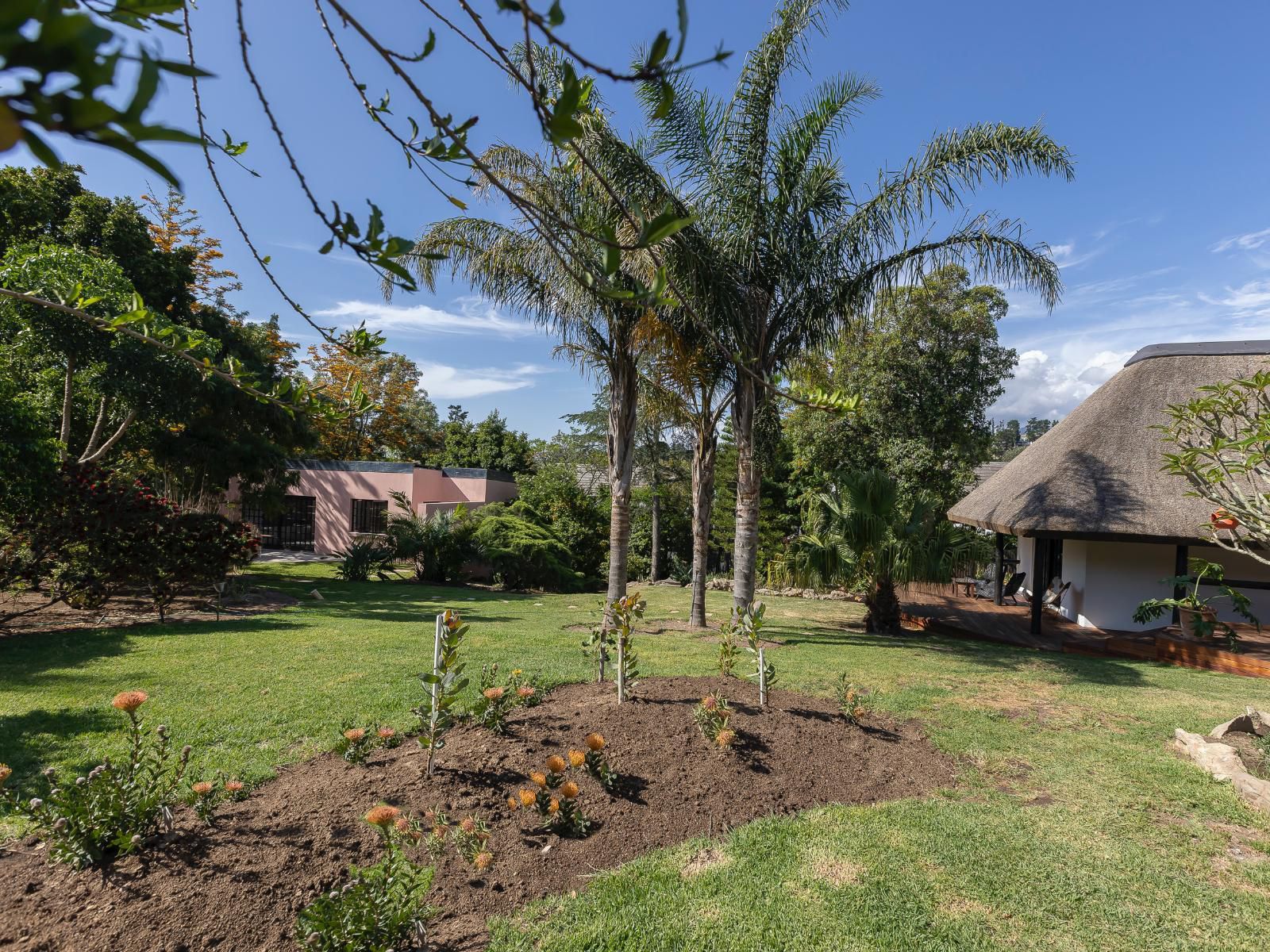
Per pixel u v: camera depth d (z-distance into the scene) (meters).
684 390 11.05
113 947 2.61
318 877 3.07
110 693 5.79
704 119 9.39
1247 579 11.68
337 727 5.04
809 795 4.32
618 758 4.32
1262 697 7.20
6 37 0.43
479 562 20.09
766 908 3.21
